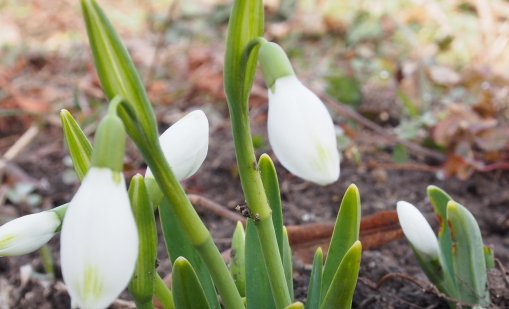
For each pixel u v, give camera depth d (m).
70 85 0.86
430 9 1.03
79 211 0.20
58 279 0.43
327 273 0.27
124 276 0.20
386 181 0.53
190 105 0.75
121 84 0.22
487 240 0.44
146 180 0.25
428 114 0.58
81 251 0.20
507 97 0.69
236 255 0.30
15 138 0.72
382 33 1.01
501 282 0.31
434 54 0.89
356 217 0.27
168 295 0.27
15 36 1.23
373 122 0.66
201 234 0.23
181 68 0.92
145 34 1.22
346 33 1.04
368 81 0.75
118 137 0.20
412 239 0.29
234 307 0.24
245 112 0.23
